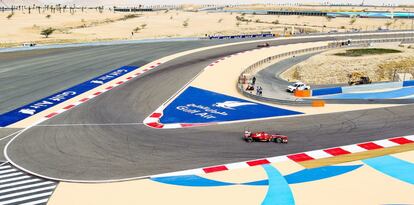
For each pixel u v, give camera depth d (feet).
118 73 194.70
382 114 127.75
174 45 295.69
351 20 570.46
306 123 117.80
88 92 158.20
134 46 288.71
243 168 84.43
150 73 195.31
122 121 120.16
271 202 70.08
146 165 86.28
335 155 91.76
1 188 75.92
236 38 349.41
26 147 98.27
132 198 71.82
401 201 71.00
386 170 83.87
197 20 622.95
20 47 267.18
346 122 118.62
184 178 79.87
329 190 74.79
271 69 224.94
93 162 88.22
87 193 73.82
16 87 166.50
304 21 616.39
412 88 181.06
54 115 127.13
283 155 91.66
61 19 622.54
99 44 298.15
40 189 75.56
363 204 69.67
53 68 206.80
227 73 200.13
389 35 361.51
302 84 172.65
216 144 99.14
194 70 203.92
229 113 129.59
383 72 225.15
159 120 121.49
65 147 97.91
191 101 145.38
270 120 121.29
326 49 285.84
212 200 70.90
